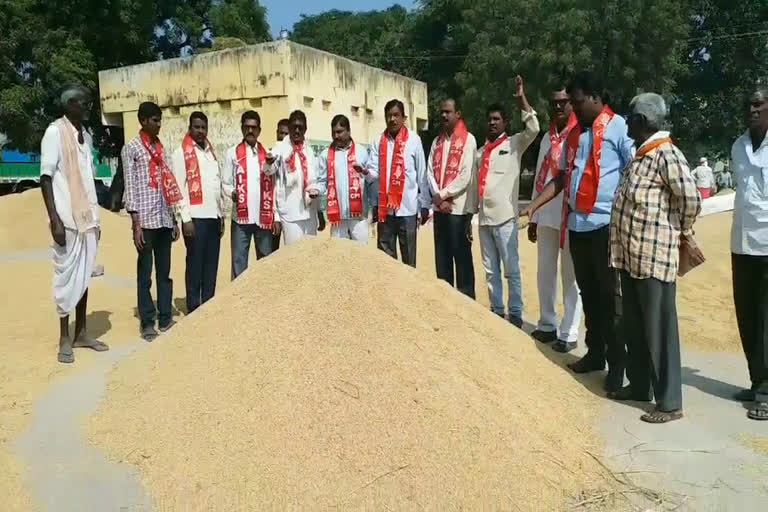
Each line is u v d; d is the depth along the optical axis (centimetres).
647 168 418
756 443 383
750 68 2712
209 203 638
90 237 547
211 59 1337
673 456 366
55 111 1878
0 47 1738
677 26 2177
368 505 302
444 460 321
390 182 626
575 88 471
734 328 651
